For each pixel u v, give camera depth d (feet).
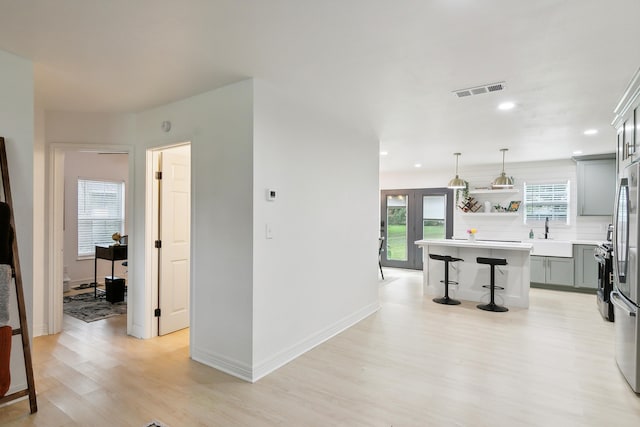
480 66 8.76
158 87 10.24
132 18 6.66
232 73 9.25
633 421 7.72
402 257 29.35
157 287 12.84
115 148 12.80
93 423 7.50
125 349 11.59
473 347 11.95
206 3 6.17
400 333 13.32
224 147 10.12
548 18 6.59
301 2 6.14
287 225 10.76
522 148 18.81
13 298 8.28
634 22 6.67
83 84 10.00
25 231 8.38
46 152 12.66
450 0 6.05
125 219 23.52
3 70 8.04
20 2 6.10
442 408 8.20
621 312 9.99
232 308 9.91
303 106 11.39
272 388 9.09
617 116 11.10
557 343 12.36
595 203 20.89
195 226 10.85
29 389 7.79
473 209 25.75
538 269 21.66
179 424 7.49
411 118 13.35
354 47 7.83
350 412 8.01
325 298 12.63
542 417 7.86
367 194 15.53
